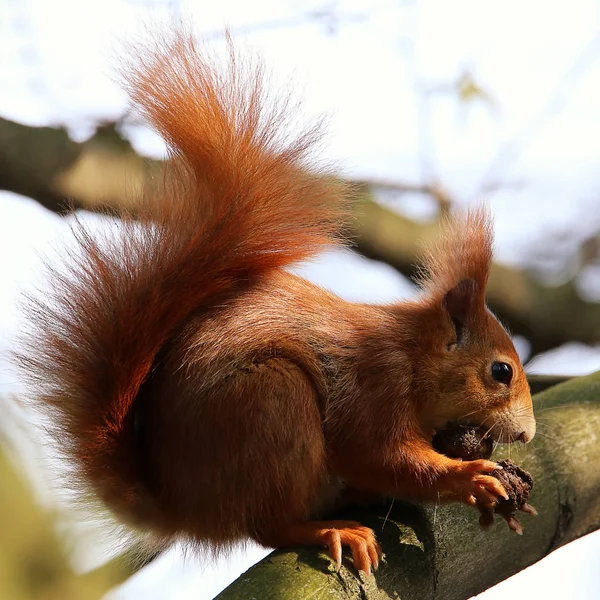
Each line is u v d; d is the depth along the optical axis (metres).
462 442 8.95
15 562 9.66
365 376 8.51
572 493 9.02
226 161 8.27
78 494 8.12
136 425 8.10
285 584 7.15
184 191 8.34
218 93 8.42
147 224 8.27
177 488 7.86
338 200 8.73
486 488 7.82
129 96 8.35
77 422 7.90
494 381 9.04
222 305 8.26
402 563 7.69
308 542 7.63
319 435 8.11
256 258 8.52
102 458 7.93
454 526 8.18
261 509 7.77
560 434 9.38
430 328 9.04
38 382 7.99
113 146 12.40
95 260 8.13
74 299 8.07
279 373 7.99
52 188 12.15
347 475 8.42
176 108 8.28
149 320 7.88
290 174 8.51
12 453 9.84
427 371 8.91
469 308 9.20
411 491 8.22
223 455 7.75
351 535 7.56
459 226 9.73
